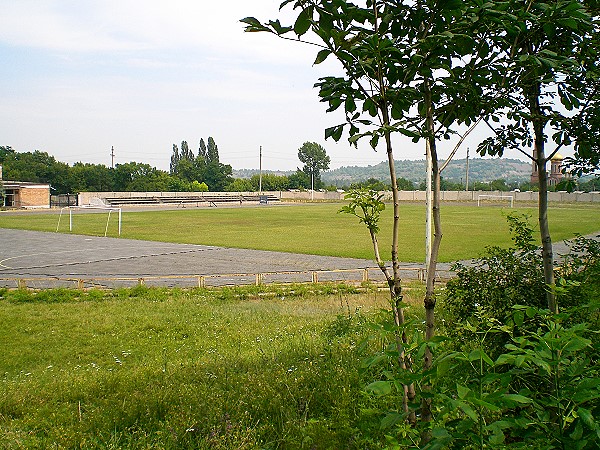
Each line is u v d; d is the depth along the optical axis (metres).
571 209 69.88
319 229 45.06
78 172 102.81
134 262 27.34
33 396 7.59
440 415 2.74
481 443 2.37
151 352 11.52
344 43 2.94
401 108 3.49
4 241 36.81
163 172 113.12
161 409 6.38
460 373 5.08
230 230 44.53
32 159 113.62
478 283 6.43
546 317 2.82
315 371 7.10
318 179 136.38
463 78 3.49
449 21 3.02
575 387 2.42
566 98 4.25
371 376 6.21
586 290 4.94
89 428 5.96
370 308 15.39
